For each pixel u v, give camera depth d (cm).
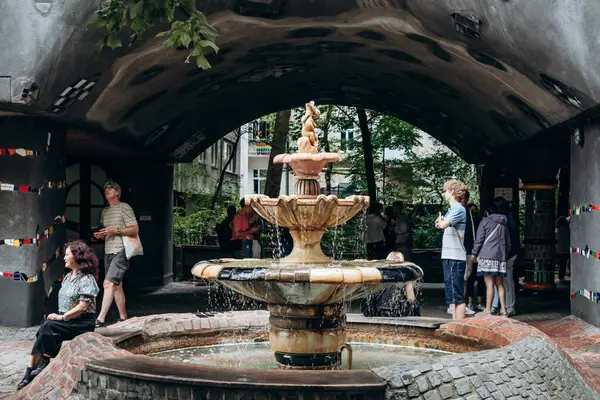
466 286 1373
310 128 673
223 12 1175
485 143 1820
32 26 1040
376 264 672
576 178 1252
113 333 739
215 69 1461
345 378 493
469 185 2798
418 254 2172
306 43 1385
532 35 1034
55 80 1078
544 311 1420
